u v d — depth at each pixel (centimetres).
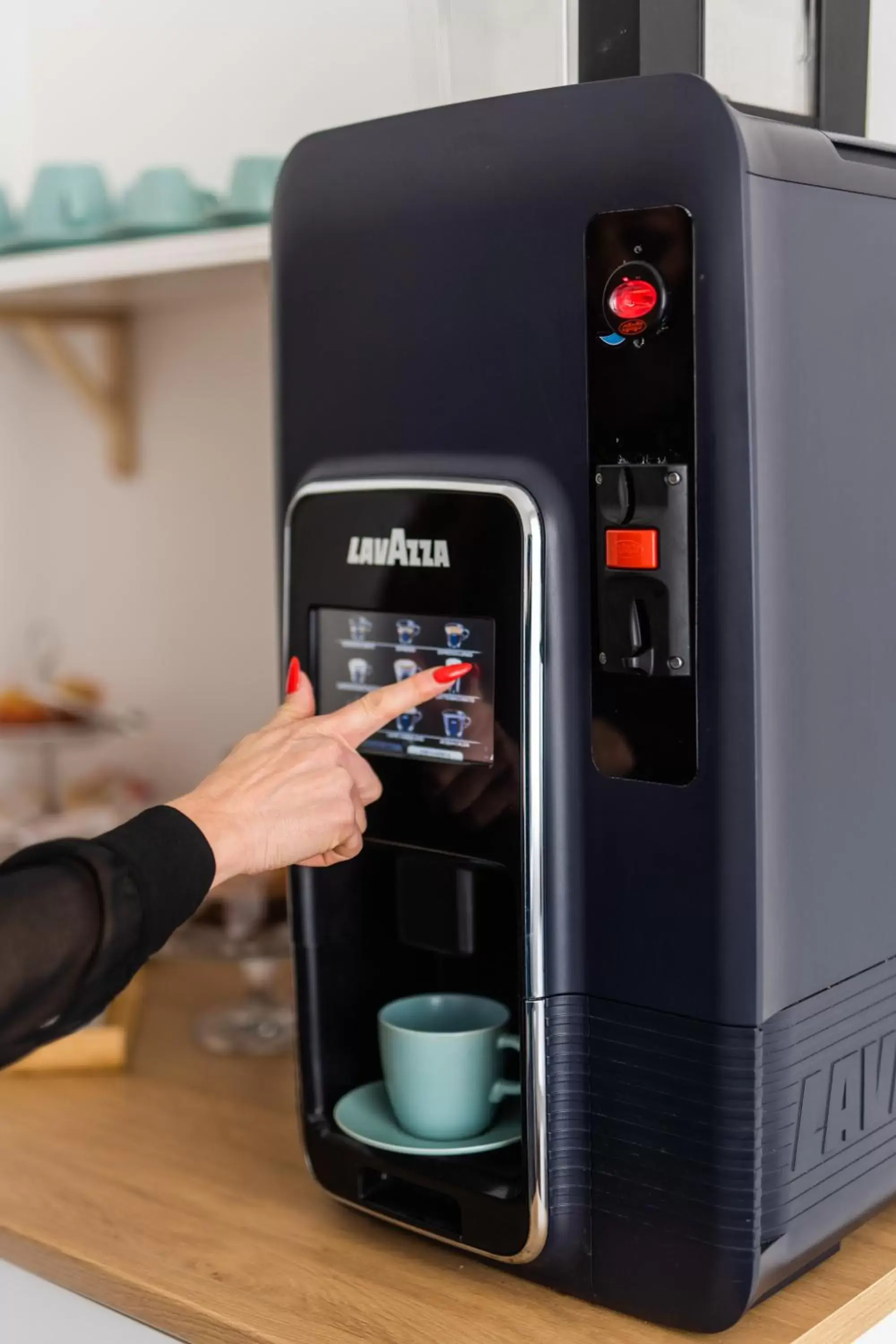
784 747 78
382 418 89
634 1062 82
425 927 95
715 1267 80
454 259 84
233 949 136
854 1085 87
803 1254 85
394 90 132
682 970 80
